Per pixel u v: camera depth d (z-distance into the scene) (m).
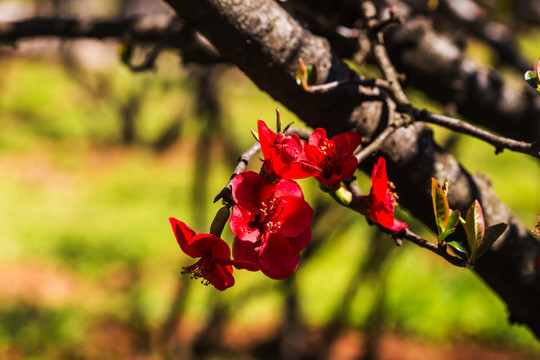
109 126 17.39
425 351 8.62
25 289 9.73
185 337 7.80
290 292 6.82
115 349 8.09
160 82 15.60
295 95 1.27
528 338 9.09
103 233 11.90
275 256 0.91
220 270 0.89
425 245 1.02
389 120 1.28
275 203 0.92
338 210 5.11
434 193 1.00
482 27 2.90
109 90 16.52
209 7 1.17
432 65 2.08
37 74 21.27
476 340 8.98
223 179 11.71
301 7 1.71
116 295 9.63
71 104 19.17
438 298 9.70
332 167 0.98
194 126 16.84
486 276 1.51
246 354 7.86
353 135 0.99
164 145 16.27
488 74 2.13
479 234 0.99
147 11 13.30
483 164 11.16
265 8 1.22
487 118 2.14
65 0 13.74
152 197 13.71
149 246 11.43
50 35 2.29
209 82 5.66
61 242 11.51
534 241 1.50
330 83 1.22
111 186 14.48
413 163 1.34
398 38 2.05
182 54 2.12
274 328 8.49
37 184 14.41
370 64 2.04
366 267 5.66
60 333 8.38
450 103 2.12
